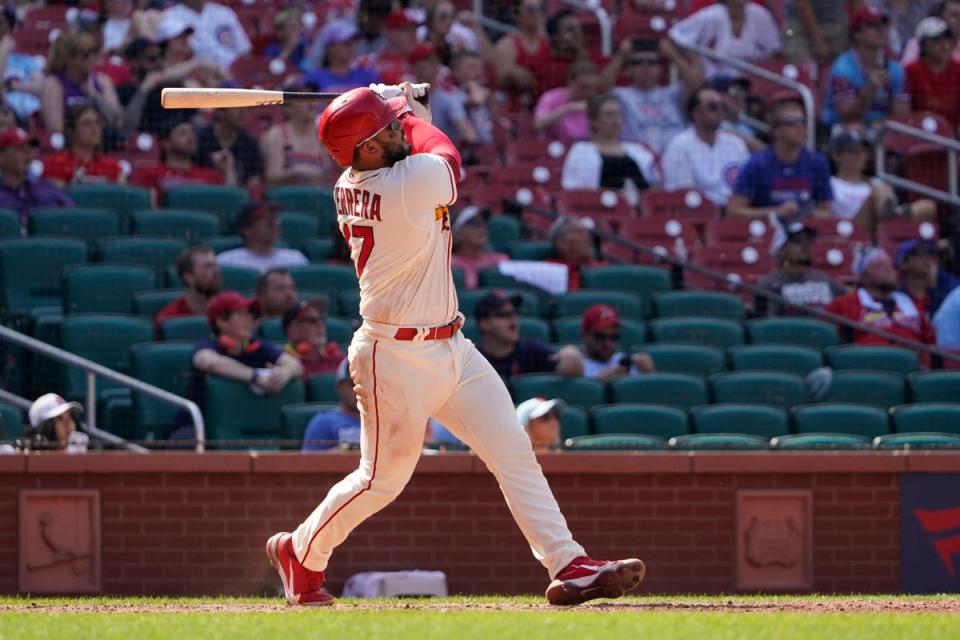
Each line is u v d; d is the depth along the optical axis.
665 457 29.64
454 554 29.23
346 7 51.59
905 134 51.25
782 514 29.92
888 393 37.97
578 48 51.59
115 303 37.06
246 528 28.94
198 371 33.12
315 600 18.97
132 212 40.66
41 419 29.64
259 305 36.56
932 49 52.62
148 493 28.77
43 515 28.38
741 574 29.73
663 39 51.34
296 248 41.97
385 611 18.00
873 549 30.02
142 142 44.56
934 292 44.41
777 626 15.69
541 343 36.25
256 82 49.41
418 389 17.61
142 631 15.65
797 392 36.91
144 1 51.41
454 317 17.86
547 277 40.59
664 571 29.62
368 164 17.30
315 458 29.09
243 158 44.53
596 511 29.56
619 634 14.85
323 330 34.88
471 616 16.88
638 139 49.22
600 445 30.55
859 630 15.41
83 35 44.22
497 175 46.50
